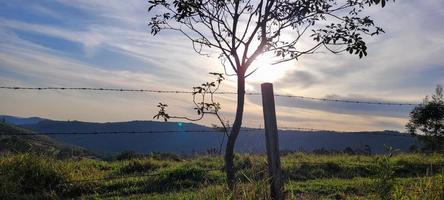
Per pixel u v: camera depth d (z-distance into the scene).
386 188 7.02
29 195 10.53
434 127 33.25
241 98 8.36
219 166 14.12
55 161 12.80
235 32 8.35
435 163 15.20
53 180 11.40
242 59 8.43
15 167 11.27
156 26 8.88
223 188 7.72
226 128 8.56
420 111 34.25
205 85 8.66
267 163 7.43
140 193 11.32
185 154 17.66
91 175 12.62
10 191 10.27
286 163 14.59
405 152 17.55
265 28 8.59
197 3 8.12
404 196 7.22
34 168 11.45
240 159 14.01
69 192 11.27
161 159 17.19
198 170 12.83
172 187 11.83
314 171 13.81
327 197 10.16
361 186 11.18
